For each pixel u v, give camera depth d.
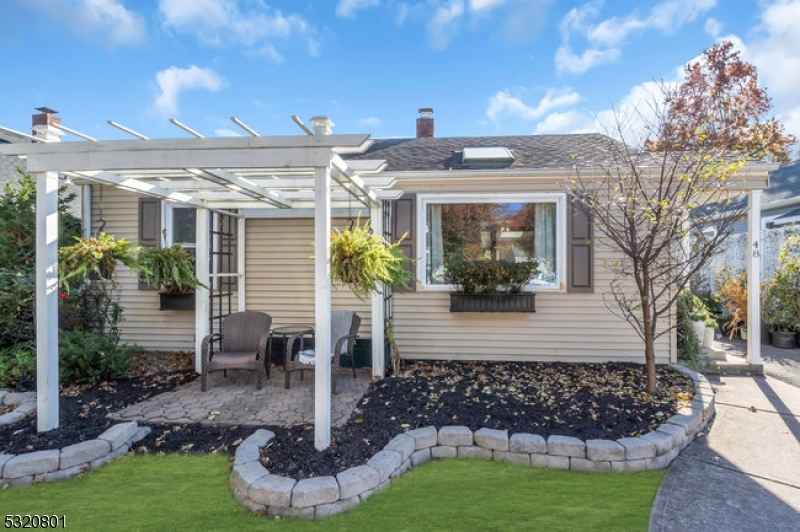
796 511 2.78
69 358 5.10
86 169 3.43
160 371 5.85
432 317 6.38
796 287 7.43
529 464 3.39
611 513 2.74
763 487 3.07
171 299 6.65
